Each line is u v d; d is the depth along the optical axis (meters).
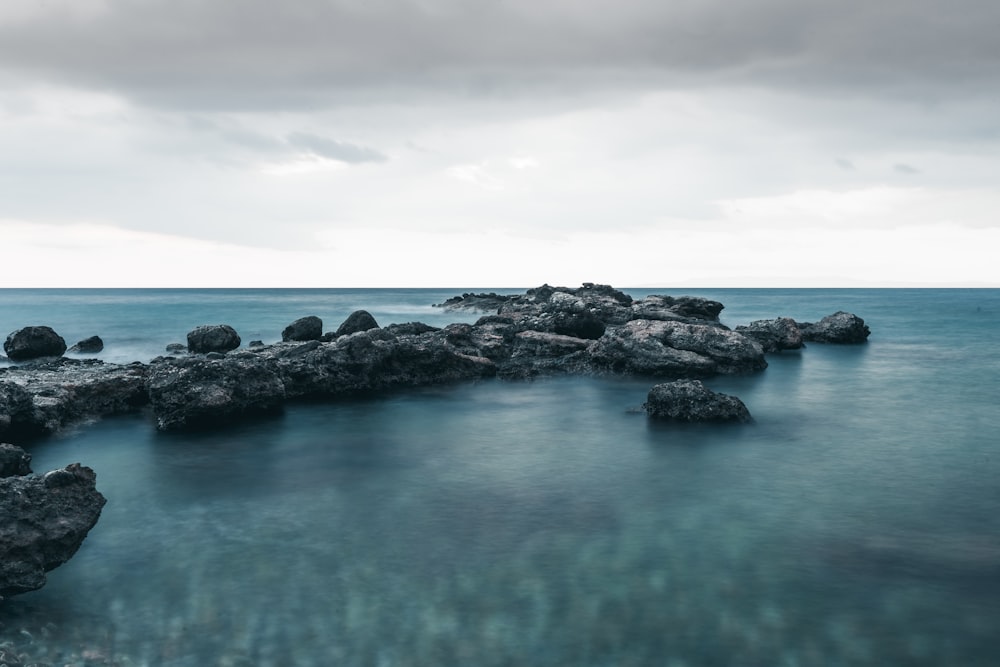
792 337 54.94
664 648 10.45
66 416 26.27
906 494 17.78
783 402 31.28
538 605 11.77
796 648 10.44
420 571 13.12
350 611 11.59
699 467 20.38
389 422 26.95
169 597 12.10
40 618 11.35
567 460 21.22
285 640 10.70
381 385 34.97
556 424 26.55
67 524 13.10
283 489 18.25
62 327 80.88
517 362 41.44
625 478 19.25
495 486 18.53
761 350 41.84
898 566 13.31
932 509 16.61
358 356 34.28
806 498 17.44
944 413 28.70
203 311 122.69
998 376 39.44
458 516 16.16
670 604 11.78
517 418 27.70
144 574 13.03
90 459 21.25
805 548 14.20
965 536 14.84
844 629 10.97
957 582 12.61
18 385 24.12
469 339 44.84
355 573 13.05
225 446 22.95
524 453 22.08
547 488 18.34
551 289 74.31
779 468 20.23
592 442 23.55
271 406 29.27
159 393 26.25
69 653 10.29
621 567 13.27
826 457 21.48
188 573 13.07
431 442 23.61
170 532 15.17
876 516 16.11
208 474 19.64
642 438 24.16
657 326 42.16
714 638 10.73
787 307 149.62
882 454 21.86
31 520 12.65
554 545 14.38
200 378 27.12
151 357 51.53
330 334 51.38
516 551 14.07
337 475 19.59
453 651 10.38
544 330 48.41
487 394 33.62
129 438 24.11
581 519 15.95
